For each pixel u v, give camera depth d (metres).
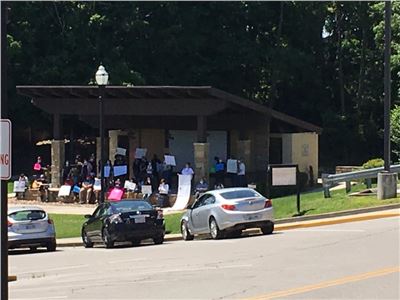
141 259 18.98
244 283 13.31
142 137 43.03
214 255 18.36
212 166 41.25
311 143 41.56
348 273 13.74
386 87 25.84
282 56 57.25
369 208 25.36
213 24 56.78
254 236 23.19
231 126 40.56
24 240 23.81
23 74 52.66
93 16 51.53
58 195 38.38
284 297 11.62
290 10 59.34
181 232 26.88
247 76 59.72
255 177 39.31
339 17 62.12
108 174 37.09
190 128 41.31
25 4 52.34
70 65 52.31
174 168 42.19
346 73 63.75
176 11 53.75
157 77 54.44
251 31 60.00
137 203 24.95
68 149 54.53
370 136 60.16
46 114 52.12
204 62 56.59
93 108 39.22
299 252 17.36
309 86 62.41
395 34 49.25
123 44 54.16
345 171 38.91
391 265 14.49
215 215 23.33
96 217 25.36
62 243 27.19
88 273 16.81
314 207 26.95
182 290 12.91
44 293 13.74
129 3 52.47
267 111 38.62
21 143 57.34
